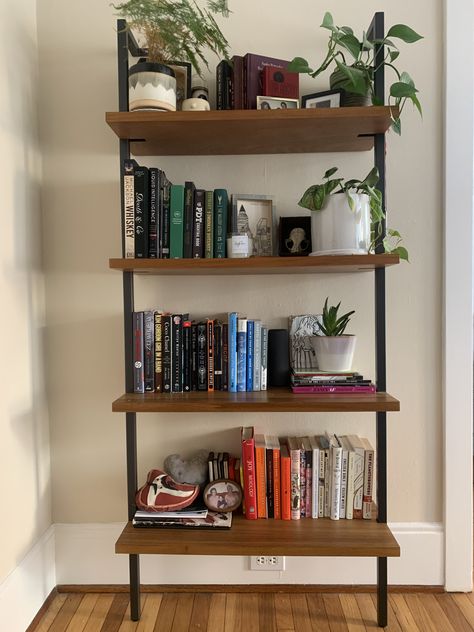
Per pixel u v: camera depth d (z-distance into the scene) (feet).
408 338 5.82
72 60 5.78
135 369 5.27
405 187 5.75
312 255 4.98
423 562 5.83
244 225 5.46
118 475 5.95
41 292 5.82
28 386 5.42
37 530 5.56
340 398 4.93
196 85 5.67
